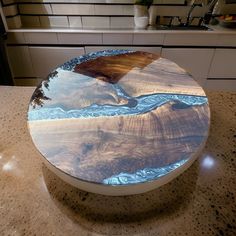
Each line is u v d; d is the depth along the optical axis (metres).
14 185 0.70
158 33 1.79
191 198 0.65
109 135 0.62
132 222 0.59
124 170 0.53
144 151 0.57
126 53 1.14
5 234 0.57
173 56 1.92
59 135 0.63
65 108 0.73
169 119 0.68
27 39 1.84
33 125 0.66
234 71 2.00
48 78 0.91
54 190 0.68
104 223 0.59
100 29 1.92
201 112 0.71
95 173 0.52
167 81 0.89
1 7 1.69
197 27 1.95
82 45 1.89
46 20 2.03
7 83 1.86
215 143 0.83
